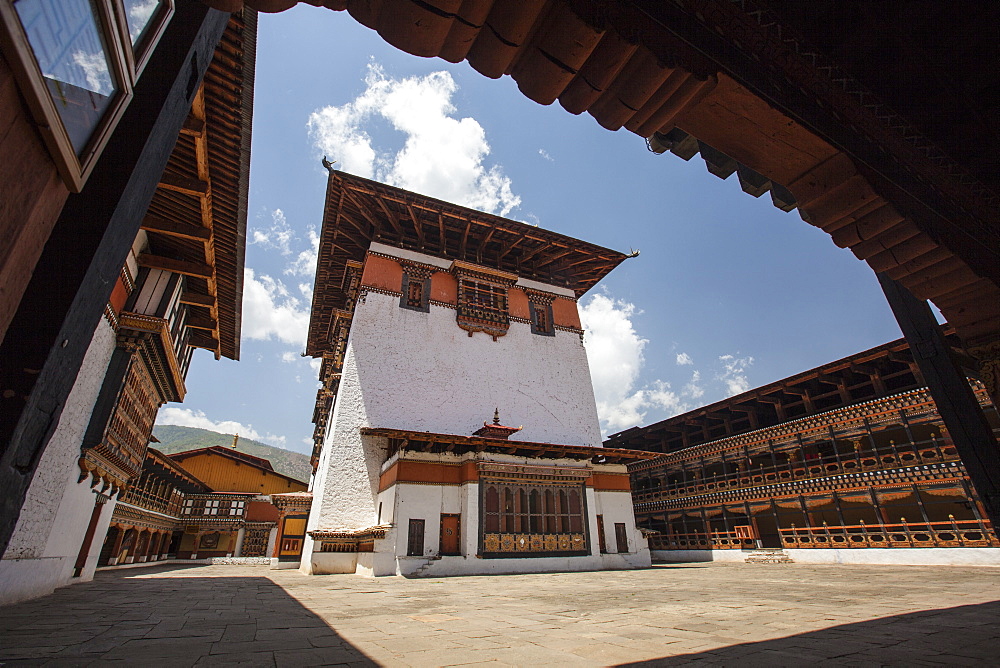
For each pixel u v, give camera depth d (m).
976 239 3.34
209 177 9.23
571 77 2.50
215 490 39.06
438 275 22.16
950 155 3.40
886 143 3.14
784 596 7.79
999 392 3.30
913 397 19.06
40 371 1.41
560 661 3.52
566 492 16.50
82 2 1.42
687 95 2.51
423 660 3.61
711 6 2.56
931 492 18.12
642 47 2.31
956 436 3.51
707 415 29.45
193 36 2.13
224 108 8.02
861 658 3.43
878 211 3.09
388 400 18.52
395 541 14.16
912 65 2.95
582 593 8.66
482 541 14.62
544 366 22.47
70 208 1.63
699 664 3.34
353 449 17.53
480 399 20.12
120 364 10.48
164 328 10.86
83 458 9.55
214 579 13.92
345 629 5.05
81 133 1.47
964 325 3.54
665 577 12.62
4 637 4.51
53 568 9.07
